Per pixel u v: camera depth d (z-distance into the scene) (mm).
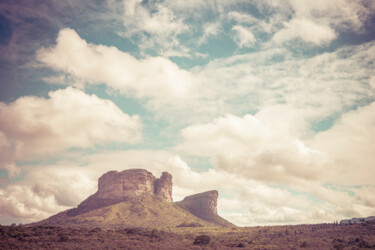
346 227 189250
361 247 134500
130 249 131375
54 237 144875
